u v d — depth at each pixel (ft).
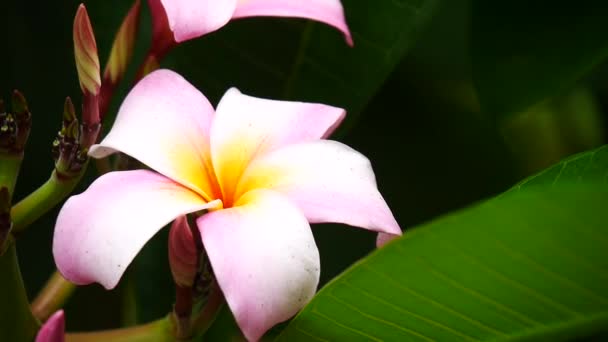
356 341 1.84
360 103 2.24
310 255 1.77
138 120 1.87
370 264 1.75
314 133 1.92
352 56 2.24
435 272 1.76
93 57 1.87
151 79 1.90
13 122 1.87
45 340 1.79
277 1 1.98
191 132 1.89
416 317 1.81
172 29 1.86
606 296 1.75
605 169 1.91
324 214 1.82
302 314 1.82
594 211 1.67
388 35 2.23
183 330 1.90
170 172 1.84
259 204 1.82
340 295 1.79
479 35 2.23
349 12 2.24
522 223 1.69
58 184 1.88
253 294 1.75
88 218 1.79
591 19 2.22
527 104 2.23
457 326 1.82
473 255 1.73
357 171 1.86
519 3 2.22
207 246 1.77
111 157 2.10
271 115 1.92
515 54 2.23
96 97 1.88
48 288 2.00
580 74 2.23
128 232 1.78
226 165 1.88
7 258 1.88
